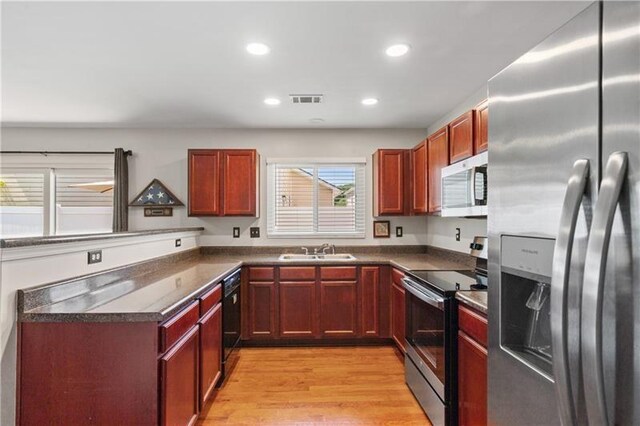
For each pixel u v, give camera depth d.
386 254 3.99
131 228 3.97
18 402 1.47
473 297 1.78
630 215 0.66
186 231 3.45
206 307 2.20
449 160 2.76
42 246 1.58
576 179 0.77
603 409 0.69
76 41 2.04
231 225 4.00
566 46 0.83
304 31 1.94
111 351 1.49
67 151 3.94
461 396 1.86
